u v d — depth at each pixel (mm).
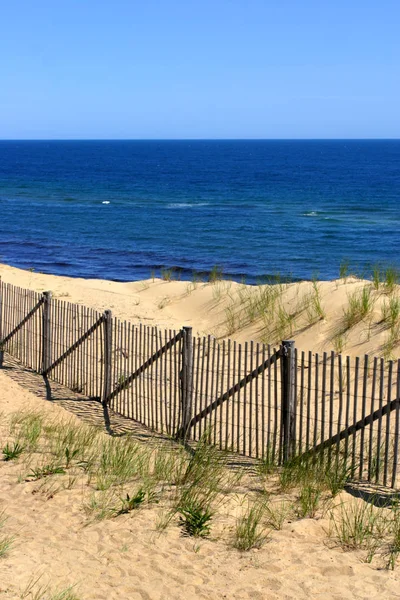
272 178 96625
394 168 127688
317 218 48844
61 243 37000
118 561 5941
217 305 16312
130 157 189500
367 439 8758
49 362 12750
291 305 14570
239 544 6180
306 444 8062
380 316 12828
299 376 11586
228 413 9406
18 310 13836
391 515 6719
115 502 7129
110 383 11094
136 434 9914
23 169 119625
